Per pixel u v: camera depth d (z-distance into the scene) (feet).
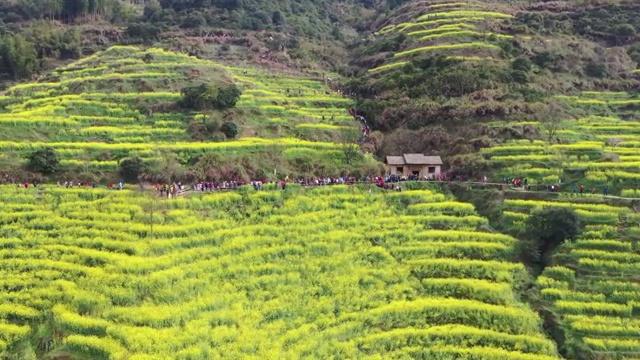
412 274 234.38
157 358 175.42
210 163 295.89
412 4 649.61
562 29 509.35
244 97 390.01
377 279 229.45
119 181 284.20
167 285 206.18
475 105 365.20
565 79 424.05
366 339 199.62
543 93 391.04
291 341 194.70
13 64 479.82
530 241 249.55
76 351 183.01
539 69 426.10
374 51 532.73
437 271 234.99
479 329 205.16
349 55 574.56
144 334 183.83
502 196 280.51
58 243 227.81
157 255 221.66
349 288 223.10
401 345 199.62
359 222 263.08
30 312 195.00
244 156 311.06
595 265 230.68
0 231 233.14
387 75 446.19
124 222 239.71
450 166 321.11
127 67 430.61
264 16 622.13
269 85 449.48
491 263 236.43
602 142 324.39
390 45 522.06
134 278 205.98
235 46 550.77
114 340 183.01
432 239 253.85
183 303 200.85
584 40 493.77
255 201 268.41
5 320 193.77
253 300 211.00
